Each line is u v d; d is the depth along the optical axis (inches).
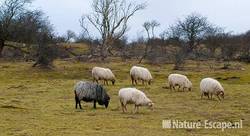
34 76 2812.5
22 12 4340.6
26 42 4173.2
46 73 2933.1
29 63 3474.4
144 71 2228.1
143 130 1093.8
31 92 1987.0
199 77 2819.9
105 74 2237.9
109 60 4042.8
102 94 1453.0
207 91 1726.1
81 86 1432.1
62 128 1097.4
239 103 1622.8
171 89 2031.3
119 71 3088.1
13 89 2108.8
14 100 1688.0
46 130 1069.1
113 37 4200.3
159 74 2930.6
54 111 1384.1
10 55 4008.4
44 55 3221.0
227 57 4532.5
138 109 1433.3
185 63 3863.2
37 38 3705.7
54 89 2097.7
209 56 4650.6
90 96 1435.8
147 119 1249.4
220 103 1621.6
